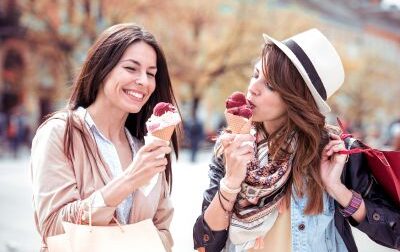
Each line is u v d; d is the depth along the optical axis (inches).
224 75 1227.2
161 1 1118.4
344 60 1685.5
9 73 1133.7
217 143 99.5
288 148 92.5
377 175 92.1
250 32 1229.7
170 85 100.5
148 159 81.4
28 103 1139.3
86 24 1045.2
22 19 1083.3
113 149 94.1
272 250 93.3
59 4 1053.8
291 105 91.0
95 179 89.3
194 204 388.8
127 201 92.4
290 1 1302.9
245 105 89.8
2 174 610.5
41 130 90.8
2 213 346.3
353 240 96.0
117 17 1064.2
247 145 88.2
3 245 255.3
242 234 92.4
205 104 1267.2
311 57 92.1
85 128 90.7
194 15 1177.4
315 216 92.3
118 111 95.8
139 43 92.0
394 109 1715.1
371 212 90.8
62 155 87.7
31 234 283.6
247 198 91.8
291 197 92.7
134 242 83.0
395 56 1866.4
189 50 1180.5
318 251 92.5
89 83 93.0
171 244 99.2
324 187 91.8
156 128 82.8
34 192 88.0
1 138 1051.3
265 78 92.2
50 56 1095.6
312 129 90.5
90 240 80.5
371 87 1678.2
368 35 1833.2
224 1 1219.2
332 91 95.0
